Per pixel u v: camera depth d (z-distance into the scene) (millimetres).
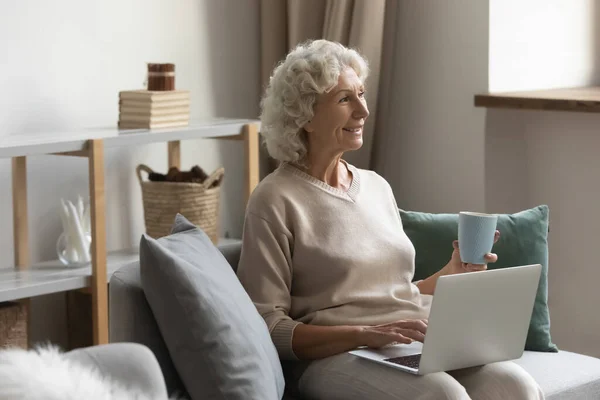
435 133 4160
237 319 2162
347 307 2537
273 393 2168
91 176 3293
